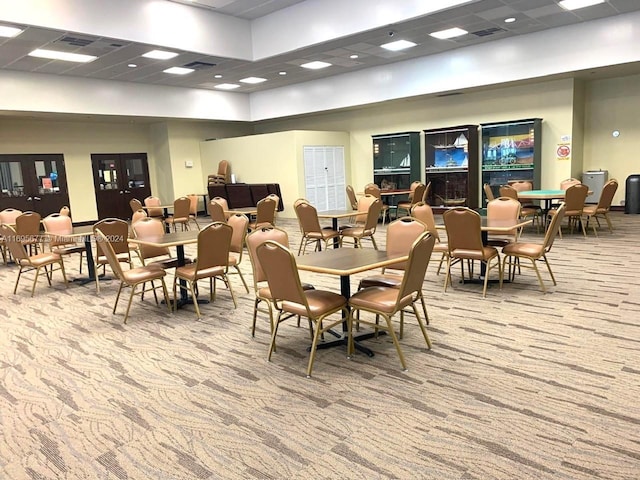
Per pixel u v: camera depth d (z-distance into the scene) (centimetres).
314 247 833
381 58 1058
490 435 250
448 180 1154
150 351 391
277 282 328
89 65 952
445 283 516
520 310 441
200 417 283
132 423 280
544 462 226
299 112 1328
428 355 354
